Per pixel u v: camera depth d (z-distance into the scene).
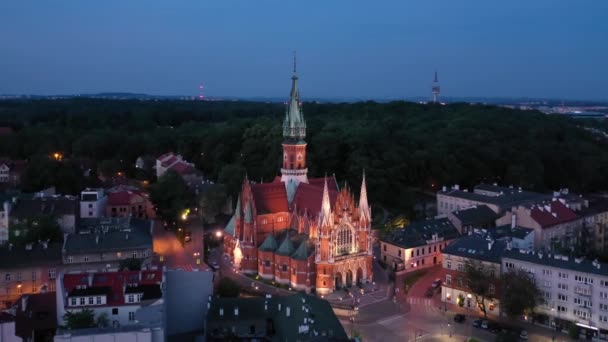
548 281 135.75
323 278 152.50
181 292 126.56
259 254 163.88
